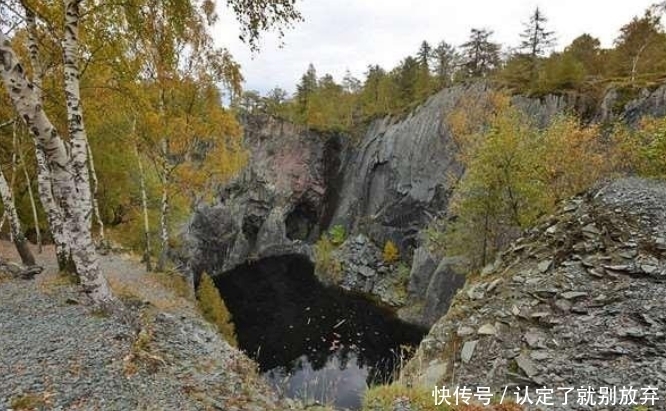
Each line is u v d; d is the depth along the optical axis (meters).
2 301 11.50
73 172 9.75
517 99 40.34
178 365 8.20
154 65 17.78
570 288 11.48
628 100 32.62
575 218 14.05
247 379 8.79
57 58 13.06
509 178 17.95
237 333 35.09
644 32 45.25
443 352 12.01
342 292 47.56
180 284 21.28
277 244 67.19
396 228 51.69
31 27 11.42
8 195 16.08
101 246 24.86
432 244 36.84
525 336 10.64
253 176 66.44
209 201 22.95
